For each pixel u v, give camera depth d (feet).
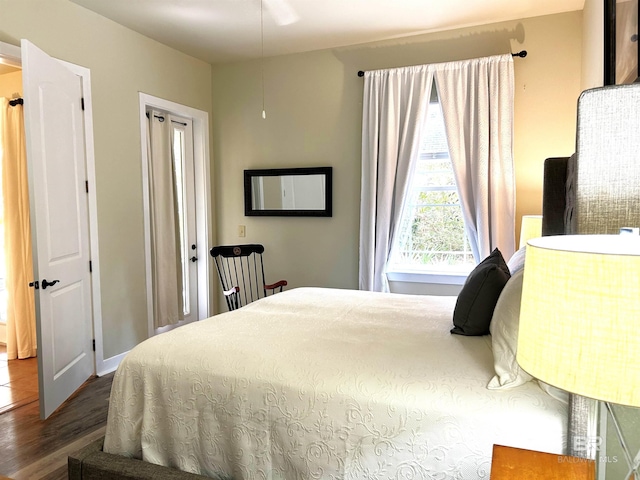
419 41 12.12
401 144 12.04
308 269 13.89
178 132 13.98
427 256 12.56
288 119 13.82
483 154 11.13
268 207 14.20
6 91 13.06
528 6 10.49
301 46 13.00
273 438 5.14
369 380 5.02
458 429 4.49
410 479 4.60
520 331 3.08
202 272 14.76
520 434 4.33
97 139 10.82
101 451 5.96
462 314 6.47
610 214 4.07
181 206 14.15
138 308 12.14
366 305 8.60
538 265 2.85
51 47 9.70
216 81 14.70
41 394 8.57
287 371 5.32
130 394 5.89
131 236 11.86
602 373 2.50
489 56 11.30
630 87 3.97
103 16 10.89
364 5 10.37
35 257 8.45
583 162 4.12
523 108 11.25
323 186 13.38
